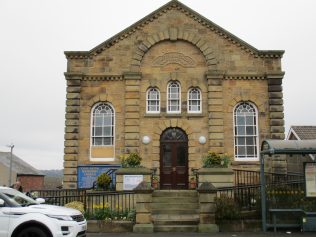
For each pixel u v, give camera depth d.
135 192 16.19
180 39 24.08
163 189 21.89
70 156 23.11
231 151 23.00
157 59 24.00
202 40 23.95
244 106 23.78
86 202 18.83
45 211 11.55
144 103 23.56
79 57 24.06
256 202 16.98
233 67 23.77
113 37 24.06
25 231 11.29
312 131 31.30
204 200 16.05
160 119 23.39
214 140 22.92
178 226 16.12
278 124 23.16
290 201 16.05
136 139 23.08
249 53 23.89
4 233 11.27
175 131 23.55
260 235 14.88
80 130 23.52
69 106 23.58
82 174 23.00
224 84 23.69
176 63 23.95
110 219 16.50
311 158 22.70
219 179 19.47
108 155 23.38
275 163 22.81
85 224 12.47
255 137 23.42
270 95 23.44
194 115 23.31
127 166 20.34
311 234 15.11
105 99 23.72
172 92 23.97
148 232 15.78
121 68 23.94
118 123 23.50
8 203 11.73
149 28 24.19
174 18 24.22
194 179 22.44
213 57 23.78
